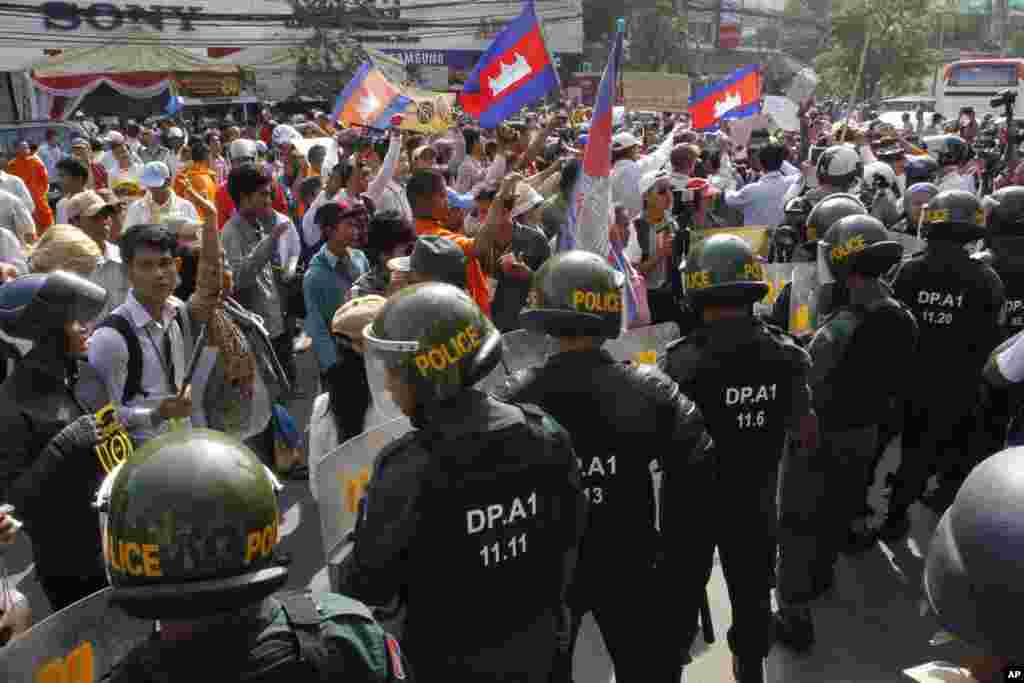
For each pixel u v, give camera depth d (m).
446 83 33.53
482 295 4.27
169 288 3.28
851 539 4.43
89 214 5.18
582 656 3.63
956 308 4.12
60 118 23.95
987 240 4.68
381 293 4.12
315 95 28.22
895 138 11.07
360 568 1.90
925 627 3.78
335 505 2.57
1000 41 70.38
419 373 1.90
